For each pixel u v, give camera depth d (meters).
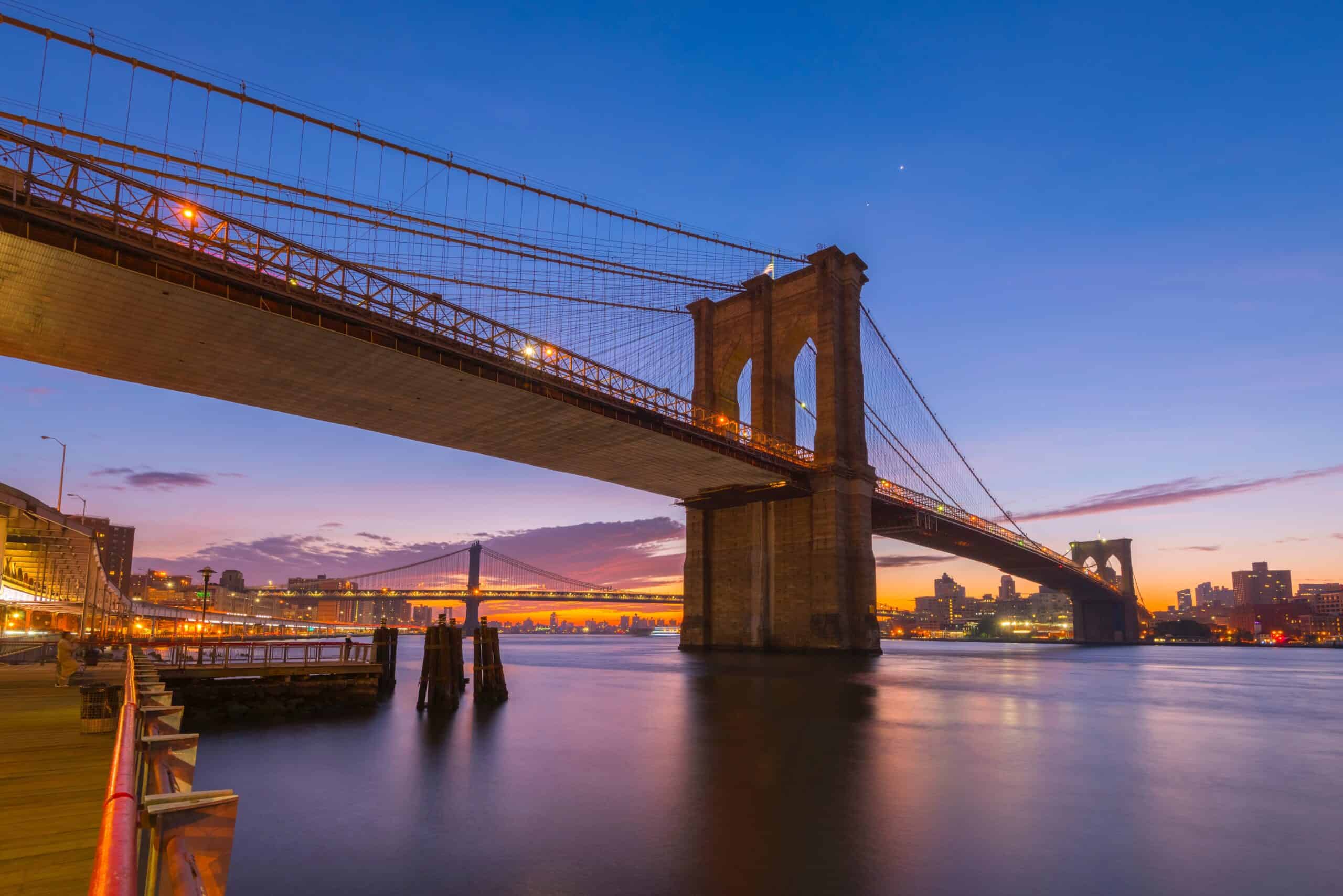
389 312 48.19
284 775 18.73
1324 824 14.68
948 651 130.88
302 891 11.09
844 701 36.03
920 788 17.33
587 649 130.75
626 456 73.31
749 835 13.76
